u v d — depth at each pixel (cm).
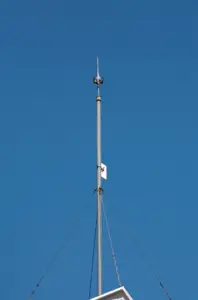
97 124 5094
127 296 4088
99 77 5225
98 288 4559
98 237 4741
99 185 4900
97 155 4994
